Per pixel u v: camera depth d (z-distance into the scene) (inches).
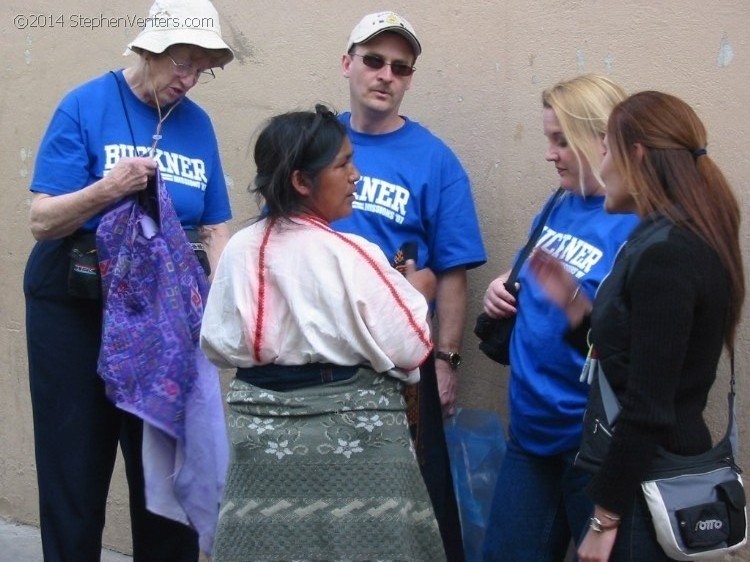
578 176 119.4
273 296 105.9
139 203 133.4
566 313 117.0
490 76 147.9
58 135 134.0
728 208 96.9
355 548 104.7
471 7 148.7
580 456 100.5
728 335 99.0
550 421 119.5
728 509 96.7
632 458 93.3
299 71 164.1
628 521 97.8
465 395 153.4
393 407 107.7
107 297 131.6
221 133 172.1
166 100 137.3
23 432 195.0
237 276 107.1
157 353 130.9
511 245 147.4
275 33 165.9
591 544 97.7
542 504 124.0
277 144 107.0
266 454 106.3
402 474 107.0
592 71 139.2
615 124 99.5
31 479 195.2
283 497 106.1
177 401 131.2
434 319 148.2
